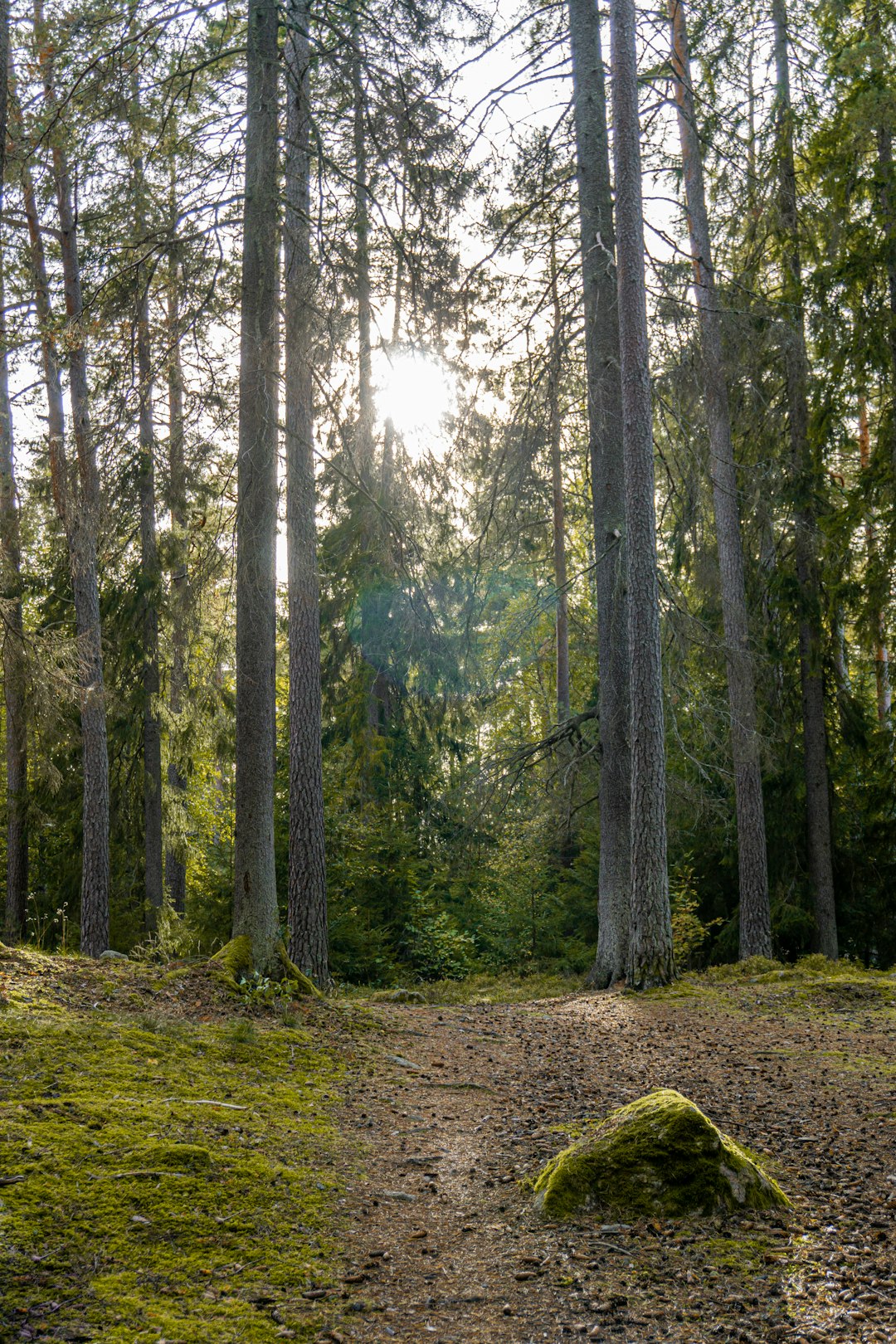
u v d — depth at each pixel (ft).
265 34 35.22
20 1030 22.93
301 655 44.47
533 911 69.51
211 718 61.26
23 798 64.64
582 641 84.84
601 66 48.96
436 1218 17.24
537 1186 18.28
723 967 48.16
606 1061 30.14
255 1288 14.19
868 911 62.69
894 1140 21.22
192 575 36.86
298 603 44.32
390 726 73.72
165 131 38.11
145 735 63.21
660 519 59.06
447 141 38.65
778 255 61.31
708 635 52.49
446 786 73.31
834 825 62.39
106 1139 17.95
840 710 61.72
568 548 87.20
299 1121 21.44
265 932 33.83
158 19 33.83
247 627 34.63
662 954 43.98
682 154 58.95
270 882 34.32
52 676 43.50
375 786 70.44
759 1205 17.48
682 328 50.01
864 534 60.95
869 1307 13.82
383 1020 33.73
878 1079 26.50
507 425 52.90
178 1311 13.32
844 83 58.03
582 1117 23.47
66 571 62.03
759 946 55.57
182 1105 20.65
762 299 55.98
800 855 61.31
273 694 35.27
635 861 44.47
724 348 56.80
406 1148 20.86
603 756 49.19
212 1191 16.71
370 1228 16.62
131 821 64.18
